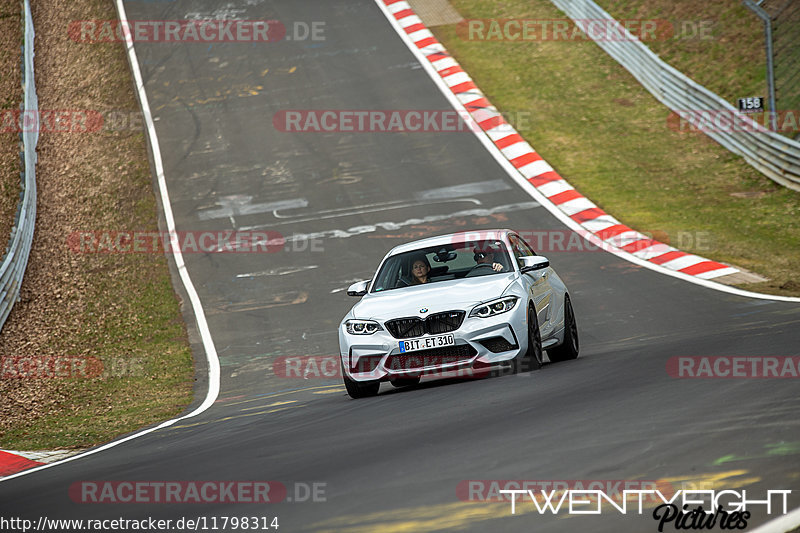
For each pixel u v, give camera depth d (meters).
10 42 120.88
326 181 82.88
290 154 89.31
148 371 51.00
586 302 52.97
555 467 15.51
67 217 81.88
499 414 21.89
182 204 81.81
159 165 90.12
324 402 32.69
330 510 14.61
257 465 20.12
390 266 34.66
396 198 77.69
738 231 67.38
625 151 85.62
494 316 29.50
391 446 19.62
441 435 20.05
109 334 59.41
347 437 22.00
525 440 18.14
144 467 22.92
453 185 79.38
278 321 56.84
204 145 93.38
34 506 19.36
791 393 19.89
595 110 94.50
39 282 69.56
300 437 23.48
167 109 102.44
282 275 65.38
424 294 30.77
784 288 51.81
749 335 32.69
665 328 44.41
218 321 58.44
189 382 47.75
